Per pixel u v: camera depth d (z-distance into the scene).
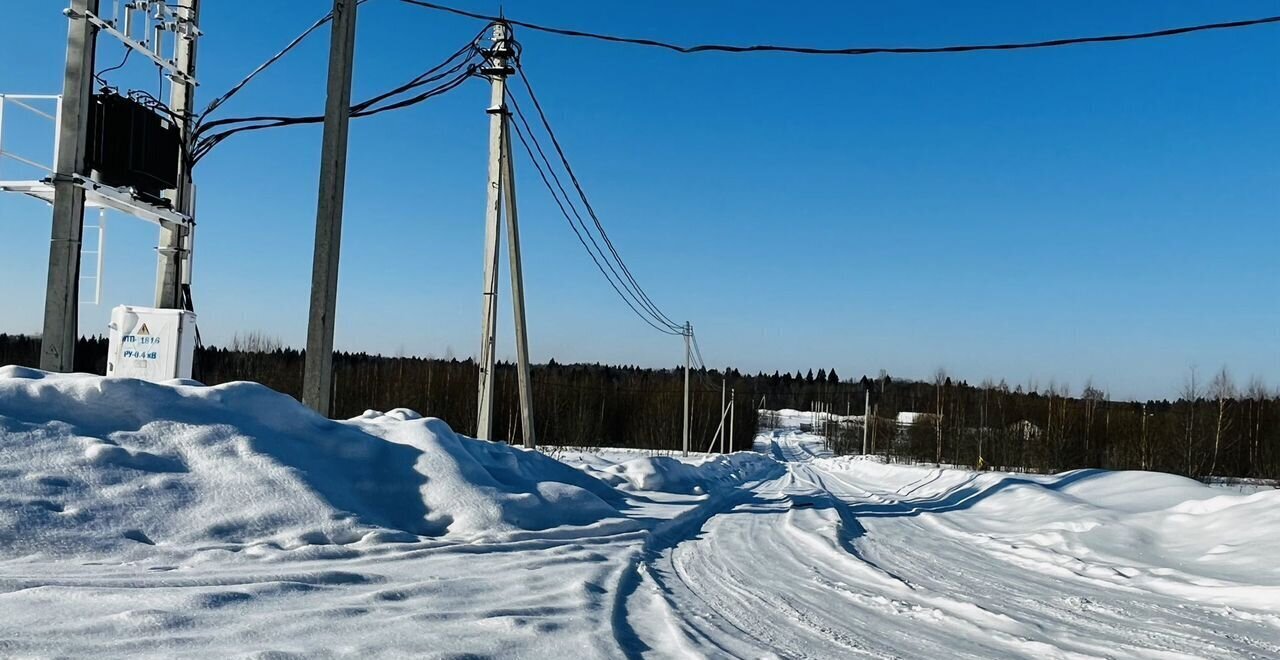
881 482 28.33
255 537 5.95
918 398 100.75
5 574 4.50
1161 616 5.79
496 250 13.78
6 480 5.48
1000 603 6.11
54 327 8.14
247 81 12.10
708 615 5.23
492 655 3.75
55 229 8.22
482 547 6.65
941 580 7.03
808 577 6.86
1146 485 13.79
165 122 10.63
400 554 6.03
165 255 10.91
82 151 8.40
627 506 11.02
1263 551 7.77
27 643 3.29
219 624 3.80
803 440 105.88
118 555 5.18
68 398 6.48
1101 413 50.84
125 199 9.42
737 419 72.31
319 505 6.50
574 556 6.68
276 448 7.02
